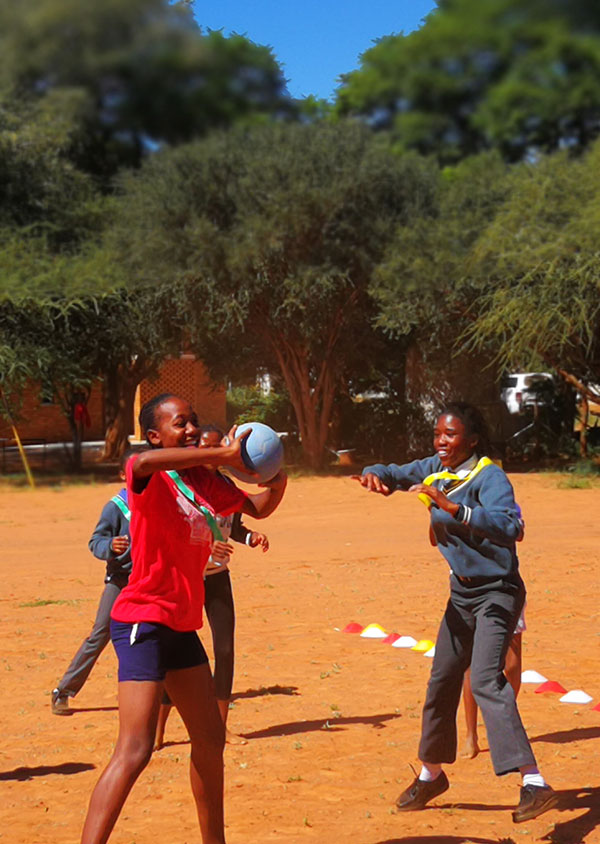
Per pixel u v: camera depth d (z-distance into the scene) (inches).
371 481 219.3
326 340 1202.6
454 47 1553.9
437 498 207.9
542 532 741.3
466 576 217.6
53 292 1136.2
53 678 363.3
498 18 1536.7
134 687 176.7
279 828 216.5
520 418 1347.2
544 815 221.0
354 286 1176.2
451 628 222.1
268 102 1488.7
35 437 1706.4
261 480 185.8
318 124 1209.4
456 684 222.1
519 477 1112.2
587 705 315.0
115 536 298.7
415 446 1330.0
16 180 1293.1
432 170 1253.7
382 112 1622.8
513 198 1107.3
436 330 1176.8
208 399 1861.5
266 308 1177.4
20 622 462.6
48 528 809.5
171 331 1261.1
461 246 1148.5
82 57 1390.3
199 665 183.8
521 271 1078.4
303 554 655.8
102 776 173.3
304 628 435.5
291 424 1441.9
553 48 1483.8
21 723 309.3
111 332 1202.0
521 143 1550.2
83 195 1338.6
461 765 259.0
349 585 538.6
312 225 1134.4
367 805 230.2
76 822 226.1
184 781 252.7
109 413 1380.4
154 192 1162.6
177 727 305.0
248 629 434.9
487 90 1556.3
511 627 218.5
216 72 1446.9
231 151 1166.3
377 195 1170.6
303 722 301.3
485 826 215.6
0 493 1045.8
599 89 1482.5
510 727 208.5
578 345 1123.3
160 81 1430.9
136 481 175.2
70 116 1344.7
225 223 1175.6
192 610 181.6
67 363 1152.2
